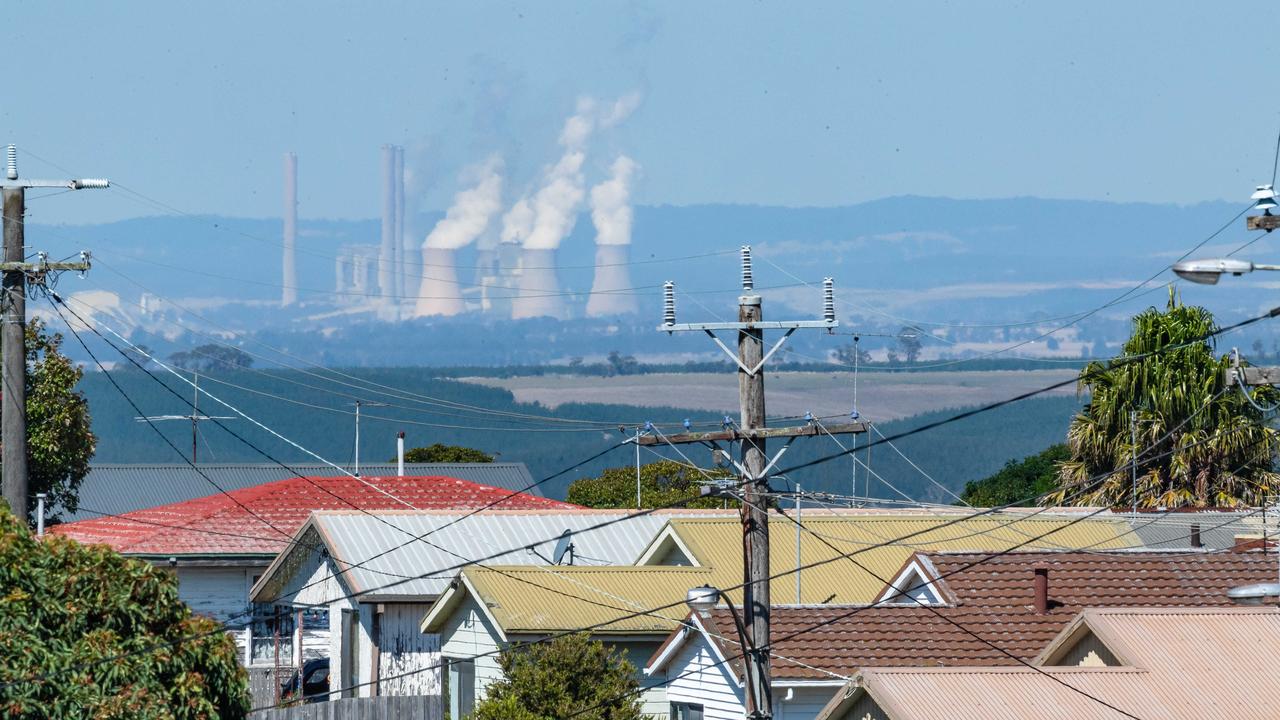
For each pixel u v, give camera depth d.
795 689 120.06
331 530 172.62
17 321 126.12
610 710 131.00
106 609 90.81
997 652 123.12
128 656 89.81
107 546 93.94
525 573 151.12
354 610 170.38
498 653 142.12
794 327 105.06
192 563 199.25
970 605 131.00
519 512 182.50
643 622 145.00
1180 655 107.69
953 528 171.12
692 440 106.38
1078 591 133.25
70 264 127.62
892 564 161.12
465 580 151.25
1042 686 103.38
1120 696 103.31
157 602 93.06
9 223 126.88
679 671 136.25
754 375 105.75
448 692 156.88
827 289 104.56
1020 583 134.50
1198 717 102.00
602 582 151.62
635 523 184.25
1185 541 176.12
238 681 96.12
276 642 170.62
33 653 86.94
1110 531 174.62
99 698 87.38
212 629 95.06
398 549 172.12
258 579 192.12
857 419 102.94
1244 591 105.12
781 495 106.56
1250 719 102.25
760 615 105.19
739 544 161.62
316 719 146.88
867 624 127.69
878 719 104.75
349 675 170.75
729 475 120.94
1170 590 134.50
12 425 125.38
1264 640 109.69
